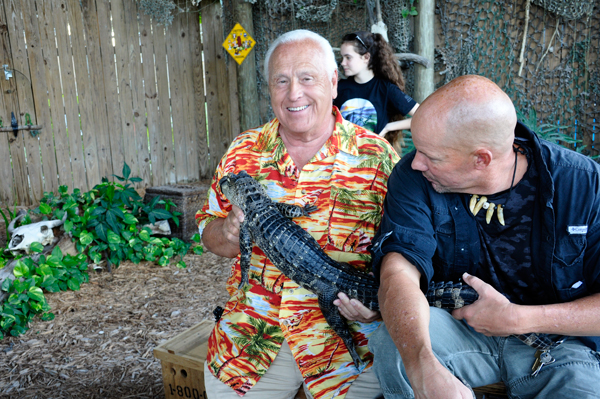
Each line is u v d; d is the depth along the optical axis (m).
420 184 1.67
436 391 1.24
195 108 7.21
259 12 6.71
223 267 4.97
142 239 5.00
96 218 4.79
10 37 5.65
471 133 1.42
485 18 5.70
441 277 1.78
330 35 6.41
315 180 2.06
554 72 5.61
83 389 2.92
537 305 1.52
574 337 1.60
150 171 6.88
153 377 3.05
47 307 3.80
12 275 4.00
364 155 2.04
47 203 4.87
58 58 5.97
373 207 2.03
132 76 6.56
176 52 6.91
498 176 1.52
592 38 5.43
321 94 1.96
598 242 1.51
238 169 2.21
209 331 2.64
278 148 2.11
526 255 1.60
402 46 5.77
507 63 5.74
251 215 2.00
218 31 7.25
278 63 1.95
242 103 6.92
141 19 6.54
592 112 5.53
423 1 5.59
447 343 1.61
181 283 4.57
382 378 1.59
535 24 5.59
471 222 1.65
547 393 1.53
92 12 6.14
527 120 5.38
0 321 3.55
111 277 4.66
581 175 1.51
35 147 5.93
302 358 1.92
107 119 6.41
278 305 2.01
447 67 5.87
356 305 1.80
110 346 3.42
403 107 4.04
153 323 3.77
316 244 1.96
